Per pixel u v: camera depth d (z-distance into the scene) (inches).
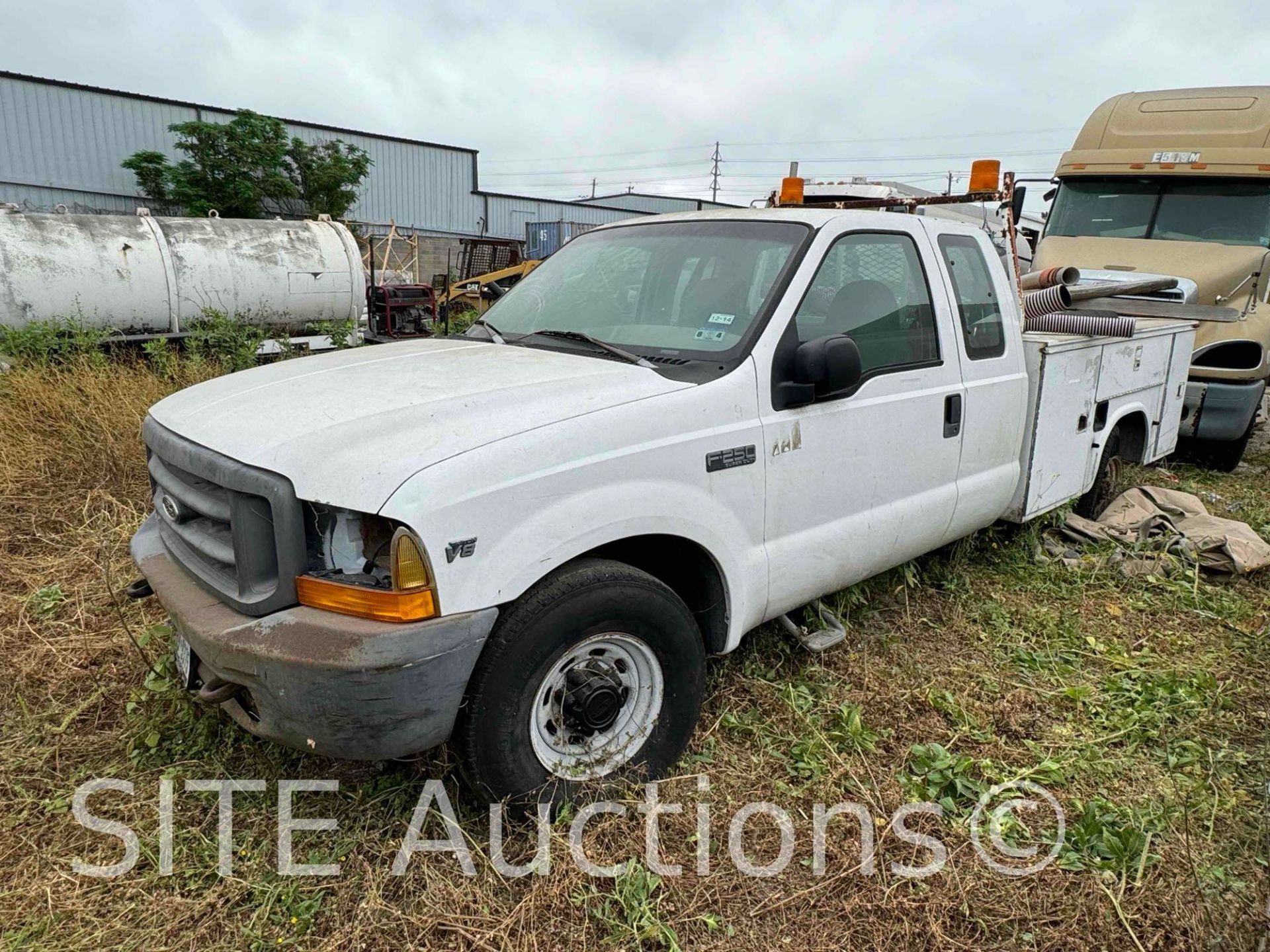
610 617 102.0
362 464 88.7
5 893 93.1
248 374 128.2
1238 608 174.7
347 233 442.0
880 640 155.5
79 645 142.2
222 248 393.7
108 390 254.4
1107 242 325.4
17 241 342.6
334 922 91.4
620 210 1481.3
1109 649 156.5
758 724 127.2
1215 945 91.8
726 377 114.0
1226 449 299.0
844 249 132.0
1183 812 111.3
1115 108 345.4
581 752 106.9
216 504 96.3
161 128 965.2
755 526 118.4
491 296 756.0
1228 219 309.3
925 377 142.0
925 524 147.6
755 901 95.7
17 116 880.3
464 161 1253.7
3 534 187.3
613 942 89.6
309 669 84.9
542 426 96.9
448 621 87.8
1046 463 177.2
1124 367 201.6
